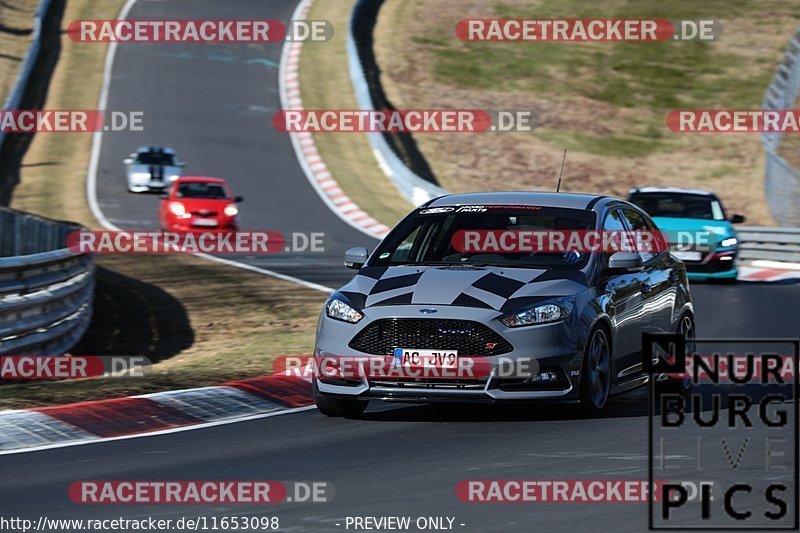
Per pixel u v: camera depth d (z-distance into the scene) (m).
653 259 37.94
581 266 33.69
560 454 27.33
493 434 30.19
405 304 31.61
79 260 56.50
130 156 138.25
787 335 52.41
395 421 32.47
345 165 136.12
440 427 31.39
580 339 31.80
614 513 21.83
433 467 26.23
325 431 31.14
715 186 147.00
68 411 33.31
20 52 174.50
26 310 47.12
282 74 171.00
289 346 47.16
